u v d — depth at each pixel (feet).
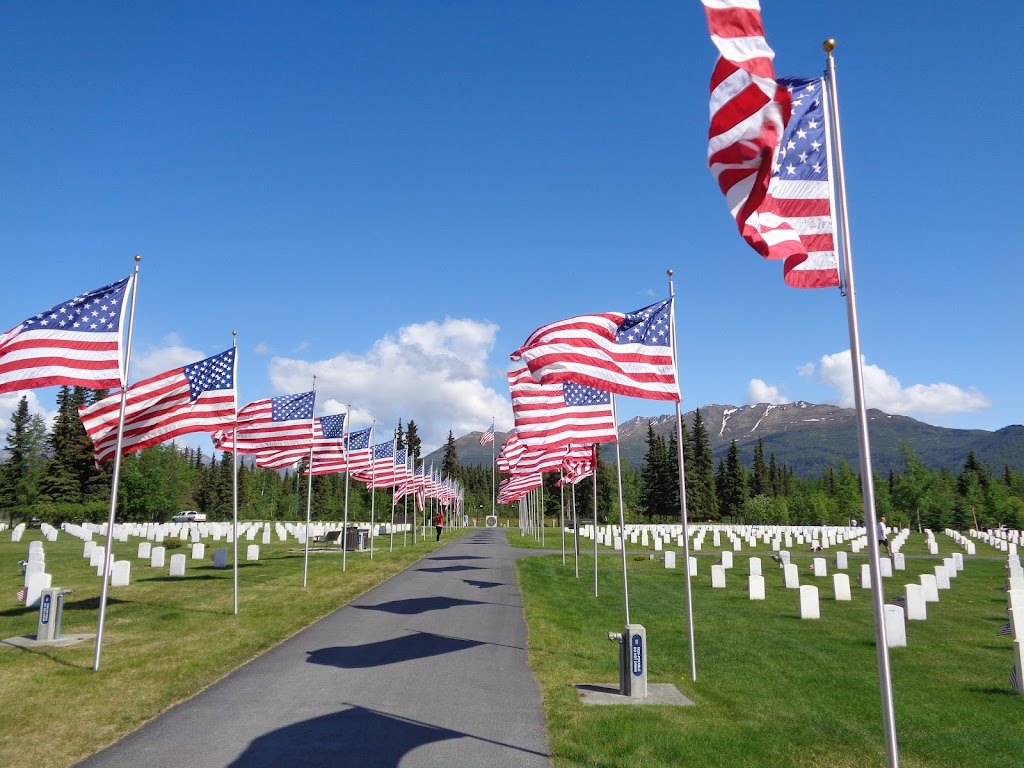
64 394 227.40
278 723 26.91
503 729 26.48
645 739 25.16
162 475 252.62
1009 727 27.96
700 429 343.67
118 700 29.50
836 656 41.57
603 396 50.52
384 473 114.42
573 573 88.28
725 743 25.04
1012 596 45.78
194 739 25.04
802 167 23.77
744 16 21.52
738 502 347.77
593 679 34.37
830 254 23.09
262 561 101.04
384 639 43.80
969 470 380.78
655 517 339.36
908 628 52.80
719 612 58.39
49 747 24.02
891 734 18.80
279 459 68.95
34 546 82.64
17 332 36.42
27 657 37.58
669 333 37.96
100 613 35.27
